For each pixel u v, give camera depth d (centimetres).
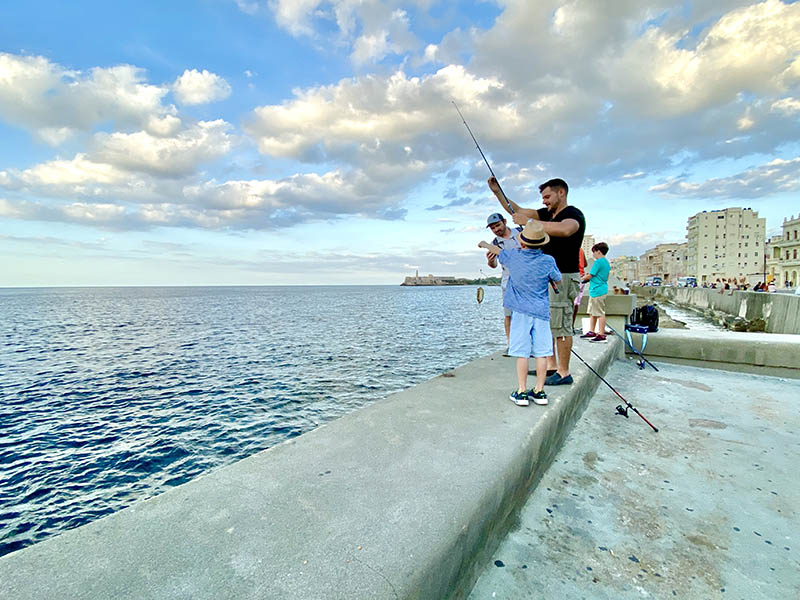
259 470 182
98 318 4594
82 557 120
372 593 109
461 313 5059
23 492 725
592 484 253
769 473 267
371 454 201
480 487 170
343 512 148
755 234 8806
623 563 183
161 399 1261
